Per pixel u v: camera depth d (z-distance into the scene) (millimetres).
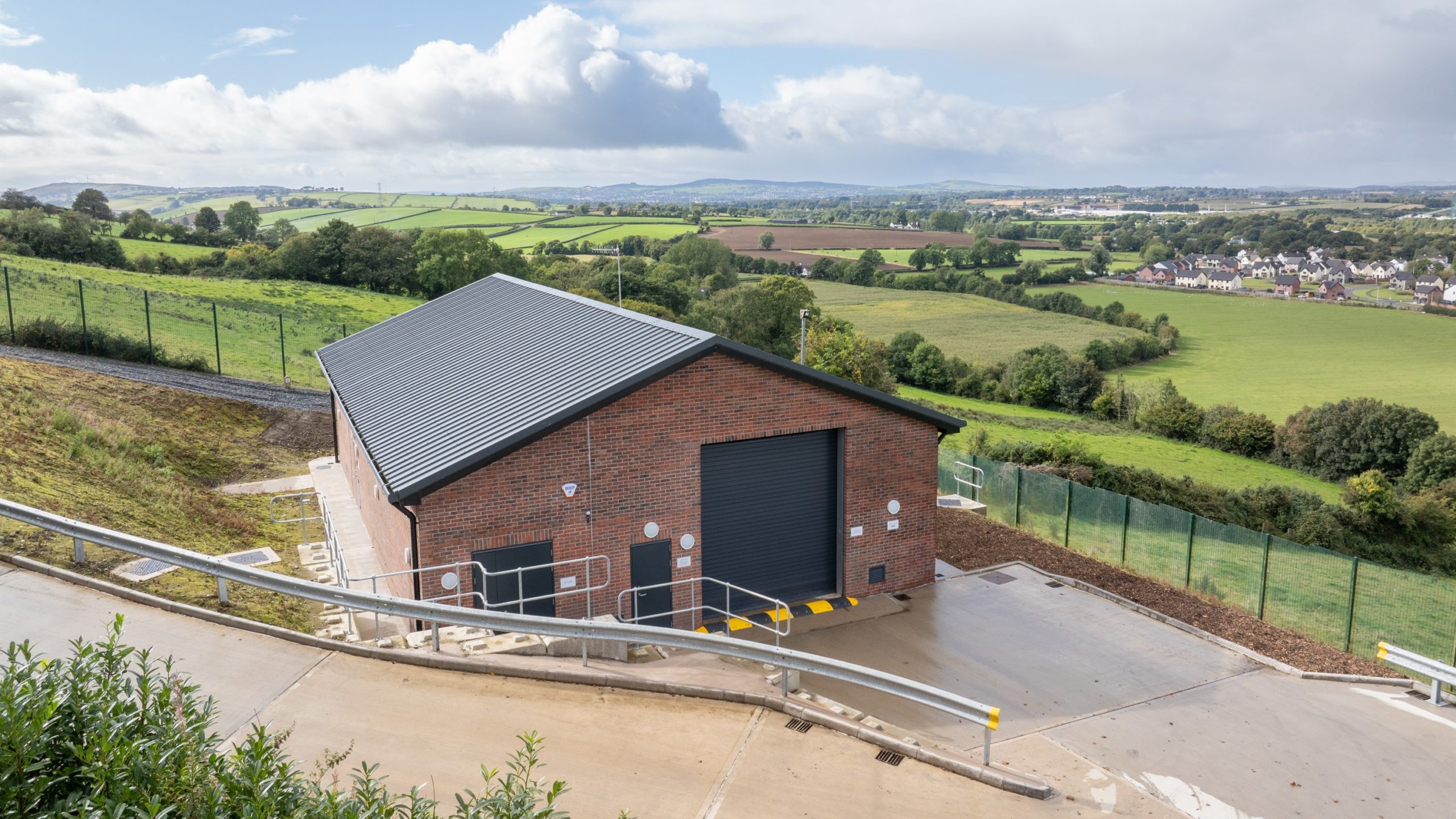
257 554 19172
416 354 24125
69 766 5152
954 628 18234
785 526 19328
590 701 11656
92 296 51656
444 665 12320
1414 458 54781
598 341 19797
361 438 18859
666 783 9883
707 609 18312
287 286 83312
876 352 71062
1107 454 58188
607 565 17000
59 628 12109
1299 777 12531
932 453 20469
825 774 10383
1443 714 14727
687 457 17594
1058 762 12758
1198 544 25047
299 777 5426
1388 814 11680
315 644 12562
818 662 11922
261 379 43219
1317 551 21406
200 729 5633
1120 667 16484
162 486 22406
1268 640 18672
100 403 30109
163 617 12906
